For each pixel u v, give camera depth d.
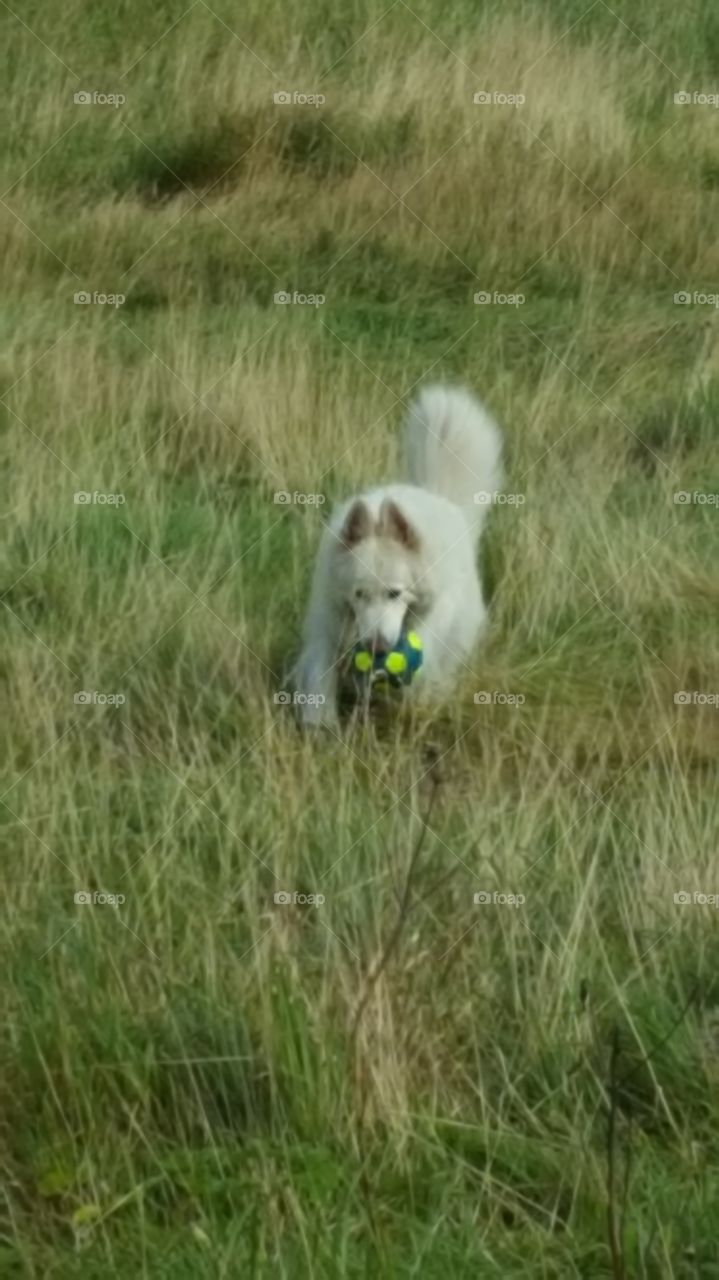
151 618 11.55
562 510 13.55
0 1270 6.29
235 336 17.67
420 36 24.66
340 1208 6.45
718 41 25.48
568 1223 6.50
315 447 14.89
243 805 9.41
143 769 10.08
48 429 15.29
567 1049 7.32
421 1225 6.40
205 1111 7.09
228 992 7.59
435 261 20.30
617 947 8.25
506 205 21.02
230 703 10.69
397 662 10.84
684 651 11.55
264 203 21.64
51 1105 7.07
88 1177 6.71
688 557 12.93
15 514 13.41
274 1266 6.12
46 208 21.50
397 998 7.40
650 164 22.38
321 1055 7.10
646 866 8.61
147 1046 7.30
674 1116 7.12
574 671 11.46
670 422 15.77
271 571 12.82
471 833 8.83
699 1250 6.20
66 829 9.24
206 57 24.56
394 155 22.20
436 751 10.19
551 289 19.97
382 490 11.87
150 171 22.53
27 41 24.81
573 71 23.45
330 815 9.17
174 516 13.53
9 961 7.96
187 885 8.65
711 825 9.01
